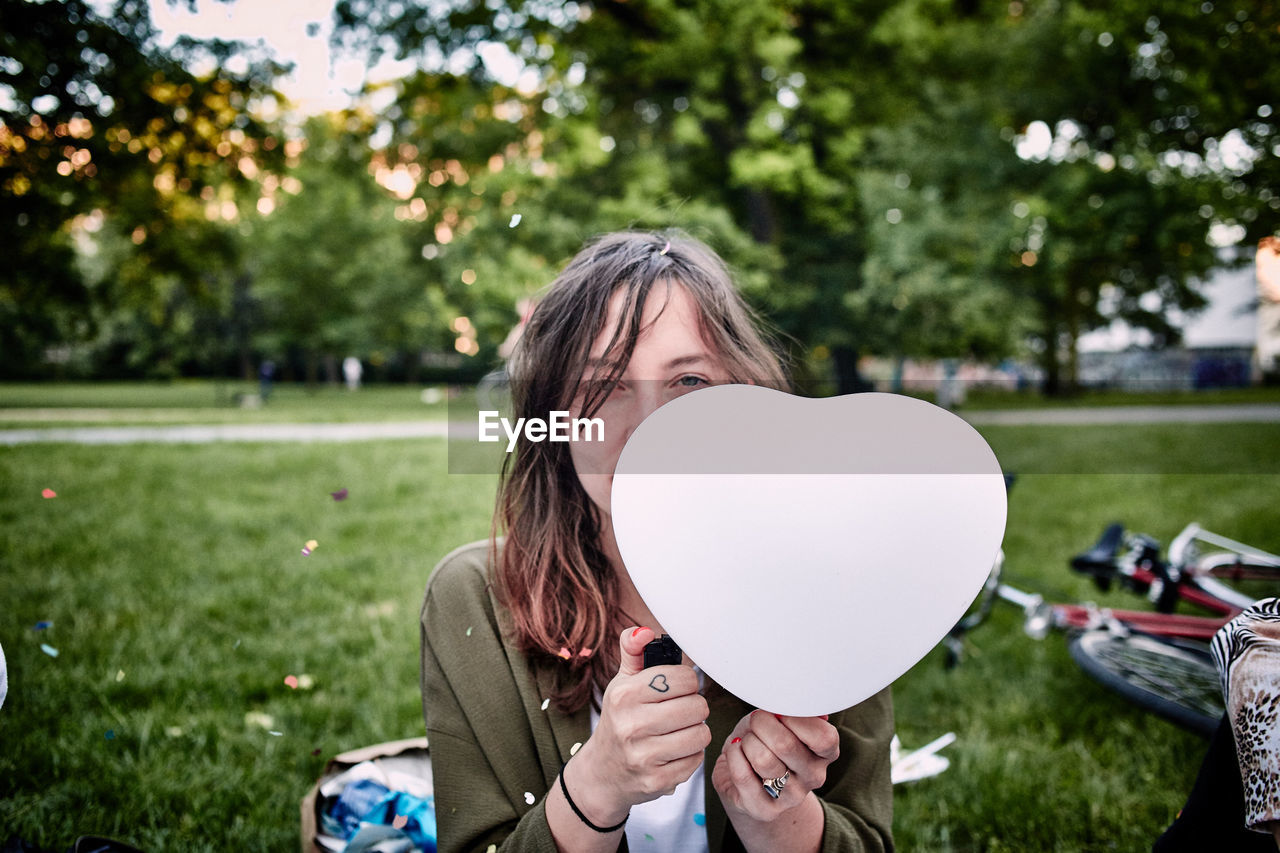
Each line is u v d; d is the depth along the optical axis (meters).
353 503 6.37
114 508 5.85
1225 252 17.36
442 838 1.06
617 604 1.11
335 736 2.59
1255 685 0.89
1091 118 13.27
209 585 4.07
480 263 10.59
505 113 12.34
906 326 12.80
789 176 11.59
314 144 12.77
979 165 13.05
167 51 7.53
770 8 11.02
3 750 2.29
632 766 0.78
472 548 1.20
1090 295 21.42
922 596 0.70
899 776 2.22
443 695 1.11
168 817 2.09
